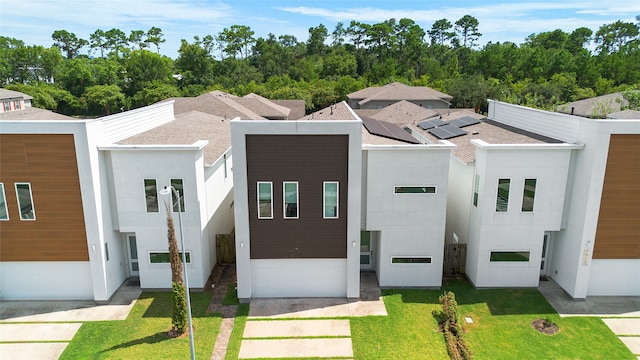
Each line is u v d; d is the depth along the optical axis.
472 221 18.38
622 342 14.63
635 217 16.62
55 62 92.38
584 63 71.56
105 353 14.02
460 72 88.62
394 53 99.44
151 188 16.97
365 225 17.66
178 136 21.06
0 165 15.93
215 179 20.06
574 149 16.67
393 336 14.97
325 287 17.61
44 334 15.11
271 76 88.88
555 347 14.36
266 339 14.80
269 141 15.91
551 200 17.23
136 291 17.95
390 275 18.25
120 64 85.62
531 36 109.56
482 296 17.59
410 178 17.14
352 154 15.96
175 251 14.55
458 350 14.07
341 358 13.83
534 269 18.05
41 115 38.19
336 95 70.69
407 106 42.47
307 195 16.48
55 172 16.00
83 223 16.50
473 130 23.58
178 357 13.80
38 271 17.06
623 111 36.97
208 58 88.50
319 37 118.75
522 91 61.16
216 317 16.11
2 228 16.59
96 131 16.34
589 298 17.48
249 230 16.75
